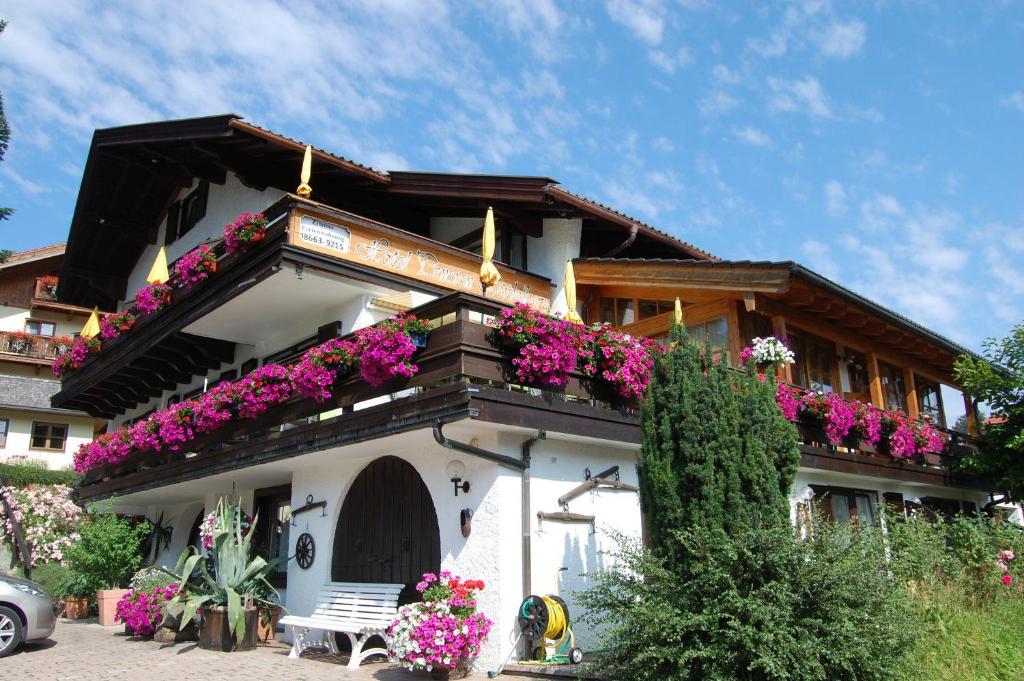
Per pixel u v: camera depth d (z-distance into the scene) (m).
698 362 7.29
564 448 9.10
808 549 6.24
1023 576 9.96
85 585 14.77
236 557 10.27
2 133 11.23
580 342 8.80
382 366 8.43
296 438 9.90
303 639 10.18
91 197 16.72
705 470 6.66
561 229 13.23
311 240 10.10
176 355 14.98
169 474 13.12
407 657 7.60
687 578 6.45
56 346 30.77
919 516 11.04
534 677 7.47
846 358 14.16
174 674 8.21
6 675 8.31
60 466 30.03
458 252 11.69
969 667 7.30
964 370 14.38
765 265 10.88
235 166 12.38
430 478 9.16
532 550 8.42
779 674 5.54
